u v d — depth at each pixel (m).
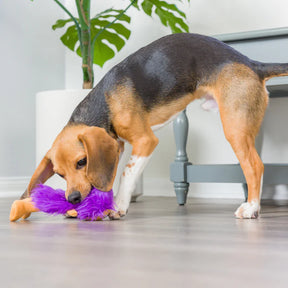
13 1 2.95
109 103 1.48
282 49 1.99
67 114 2.14
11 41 2.92
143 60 1.56
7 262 0.79
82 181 1.40
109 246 0.96
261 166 1.52
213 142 2.89
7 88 2.86
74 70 3.43
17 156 2.92
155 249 0.92
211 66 1.55
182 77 1.55
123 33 2.65
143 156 1.48
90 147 1.36
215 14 2.95
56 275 0.69
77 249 0.92
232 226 1.32
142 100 1.50
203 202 2.44
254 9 2.85
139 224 1.38
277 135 2.71
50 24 3.31
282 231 1.21
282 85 2.01
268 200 2.60
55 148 1.44
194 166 2.26
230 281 0.65
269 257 0.83
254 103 1.51
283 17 2.78
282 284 0.63
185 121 2.33
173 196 2.97
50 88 3.28
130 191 1.50
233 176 2.21
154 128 1.57
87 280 0.65
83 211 1.42
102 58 2.75
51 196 1.47
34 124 3.08
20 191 2.87
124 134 1.49
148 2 2.55
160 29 3.13
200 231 1.21
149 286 0.62
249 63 1.57
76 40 2.70
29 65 3.07
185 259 0.81
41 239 1.06
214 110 1.62
